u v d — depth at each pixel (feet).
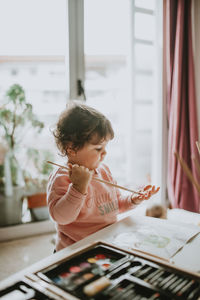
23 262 5.32
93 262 1.87
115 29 7.71
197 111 6.98
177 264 1.94
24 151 6.68
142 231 2.55
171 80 6.76
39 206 6.72
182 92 6.65
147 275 1.65
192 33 6.81
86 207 2.97
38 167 6.75
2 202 6.51
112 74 10.37
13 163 6.60
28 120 6.58
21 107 6.48
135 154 10.02
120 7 7.34
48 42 6.55
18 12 6.45
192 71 6.55
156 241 2.32
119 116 10.19
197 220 4.42
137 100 9.98
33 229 6.56
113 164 10.02
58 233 3.03
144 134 10.25
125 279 1.60
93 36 7.16
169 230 2.58
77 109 2.86
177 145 6.70
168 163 6.97
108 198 3.22
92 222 3.02
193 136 6.58
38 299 1.46
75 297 1.45
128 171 9.70
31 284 1.54
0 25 6.49
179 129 6.72
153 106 7.68
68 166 2.83
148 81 9.95
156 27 7.20
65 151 2.88
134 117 9.64
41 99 8.29
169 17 6.48
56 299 1.43
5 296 1.46
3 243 6.20
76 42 6.21
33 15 6.46
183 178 6.71
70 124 2.74
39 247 5.98
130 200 3.26
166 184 7.44
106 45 8.32
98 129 2.71
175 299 1.42
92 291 1.51
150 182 8.38
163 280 1.58
